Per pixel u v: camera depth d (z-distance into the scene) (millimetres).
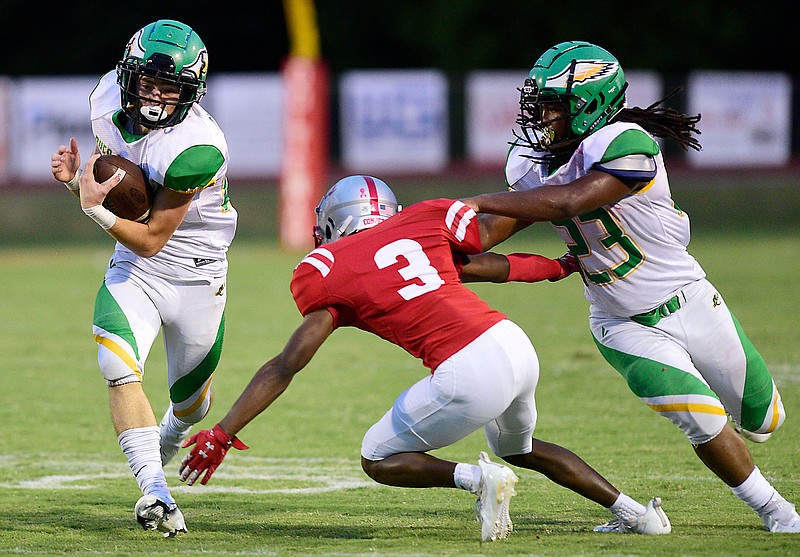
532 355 13781
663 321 14859
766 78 66000
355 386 27031
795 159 67125
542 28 88312
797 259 49656
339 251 13938
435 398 13469
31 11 94188
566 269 15195
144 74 15172
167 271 16406
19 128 63469
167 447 18281
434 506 16672
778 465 18703
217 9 96188
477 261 14688
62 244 62906
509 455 14719
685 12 87062
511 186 15609
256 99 63688
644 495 17125
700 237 59844
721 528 14844
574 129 14648
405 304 13680
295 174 58312
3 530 15102
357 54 93938
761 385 15039
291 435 22188
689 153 65938
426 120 65938
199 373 17375
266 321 36531
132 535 14758
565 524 15320
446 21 88500
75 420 23641
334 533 14820
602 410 23812
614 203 14336
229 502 17109
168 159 15266
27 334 34688
